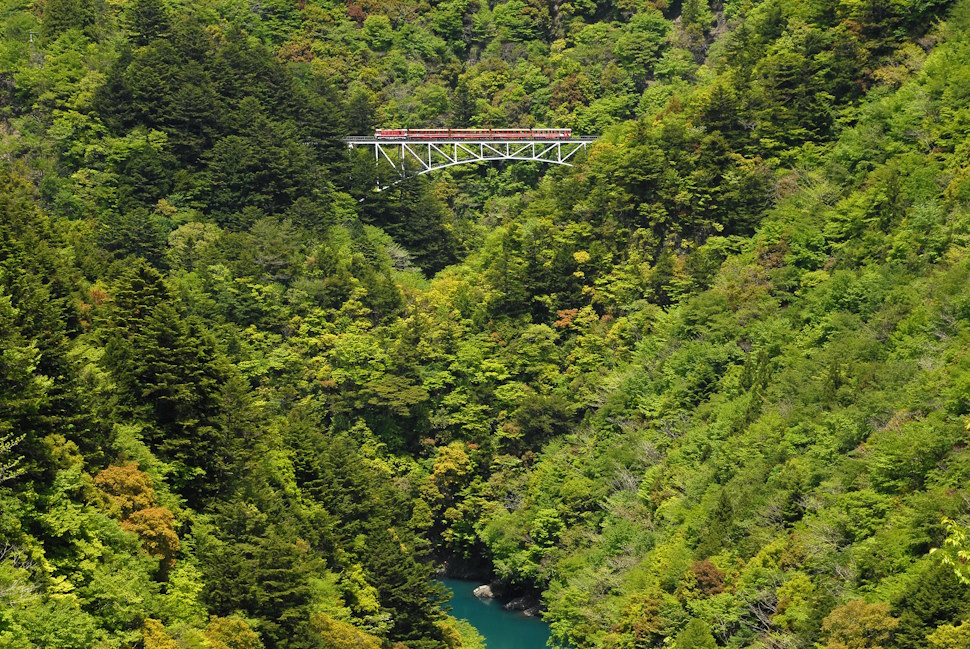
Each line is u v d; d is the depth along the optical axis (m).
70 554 73.69
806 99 148.75
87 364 87.94
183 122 175.00
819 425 103.31
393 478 138.75
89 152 166.50
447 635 104.06
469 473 141.62
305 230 162.25
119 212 161.88
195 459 94.81
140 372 94.38
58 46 180.75
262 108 181.75
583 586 109.50
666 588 100.50
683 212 149.25
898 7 149.38
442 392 148.75
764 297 129.88
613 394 133.12
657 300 145.00
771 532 96.81
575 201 157.38
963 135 128.62
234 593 83.88
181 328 97.25
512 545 129.25
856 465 95.75
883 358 108.12
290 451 108.38
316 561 92.69
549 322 153.25
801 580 89.50
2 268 91.25
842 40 151.88
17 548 69.81
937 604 78.19
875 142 135.88
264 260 153.00
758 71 157.25
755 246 138.12
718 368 125.06
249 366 136.00
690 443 116.31
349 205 175.62
